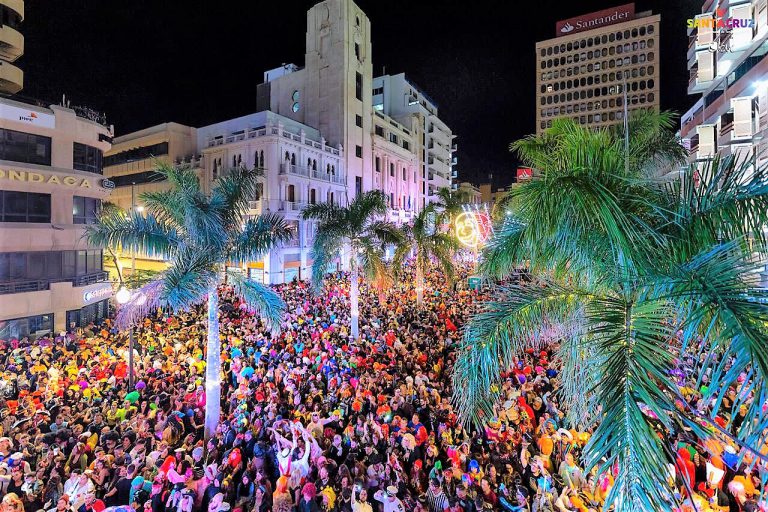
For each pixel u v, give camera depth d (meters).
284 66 48.94
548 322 4.99
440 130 69.62
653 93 63.59
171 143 41.22
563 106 69.69
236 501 6.73
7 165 16.31
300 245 35.97
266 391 10.16
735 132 19.83
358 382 10.18
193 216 9.38
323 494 6.36
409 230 22.14
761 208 3.69
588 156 4.43
